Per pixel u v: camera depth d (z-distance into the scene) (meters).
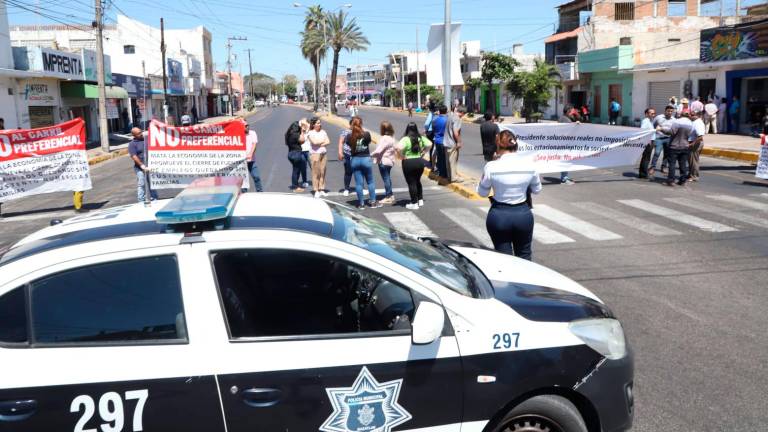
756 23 24.95
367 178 12.23
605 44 41.19
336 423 2.98
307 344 3.00
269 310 3.29
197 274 3.01
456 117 14.28
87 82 34.66
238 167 13.26
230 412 2.89
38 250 3.08
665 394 4.54
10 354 2.85
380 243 3.56
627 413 3.38
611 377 3.30
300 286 3.37
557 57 47.62
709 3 41.44
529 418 3.23
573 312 3.39
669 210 11.12
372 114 68.44
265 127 44.81
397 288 3.31
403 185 15.21
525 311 3.33
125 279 2.99
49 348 2.88
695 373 4.87
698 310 6.24
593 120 40.38
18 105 27.31
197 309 2.96
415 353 3.04
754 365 4.99
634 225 10.05
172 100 59.94
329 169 18.72
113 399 2.81
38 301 2.93
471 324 3.15
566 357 3.20
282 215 3.43
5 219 13.03
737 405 4.37
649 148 14.66
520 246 5.96
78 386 2.80
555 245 8.95
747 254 8.17
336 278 3.44
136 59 53.34
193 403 2.86
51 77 29.36
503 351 3.13
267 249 3.10
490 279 3.83
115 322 2.95
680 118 13.59
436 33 16.28
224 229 3.15
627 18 41.31
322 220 3.48
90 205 14.43
